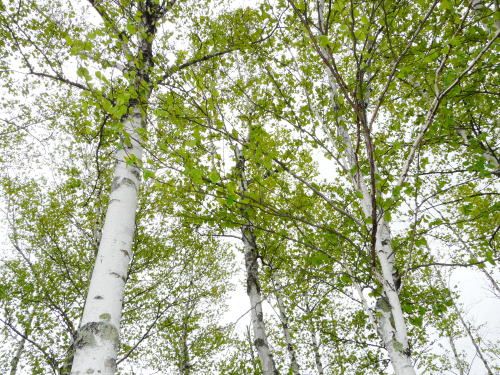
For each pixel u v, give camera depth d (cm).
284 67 353
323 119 369
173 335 812
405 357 241
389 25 291
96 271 237
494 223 411
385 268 277
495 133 479
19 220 648
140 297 681
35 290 584
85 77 220
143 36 299
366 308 285
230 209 296
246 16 446
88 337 204
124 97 239
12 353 743
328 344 708
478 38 329
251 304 448
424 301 483
